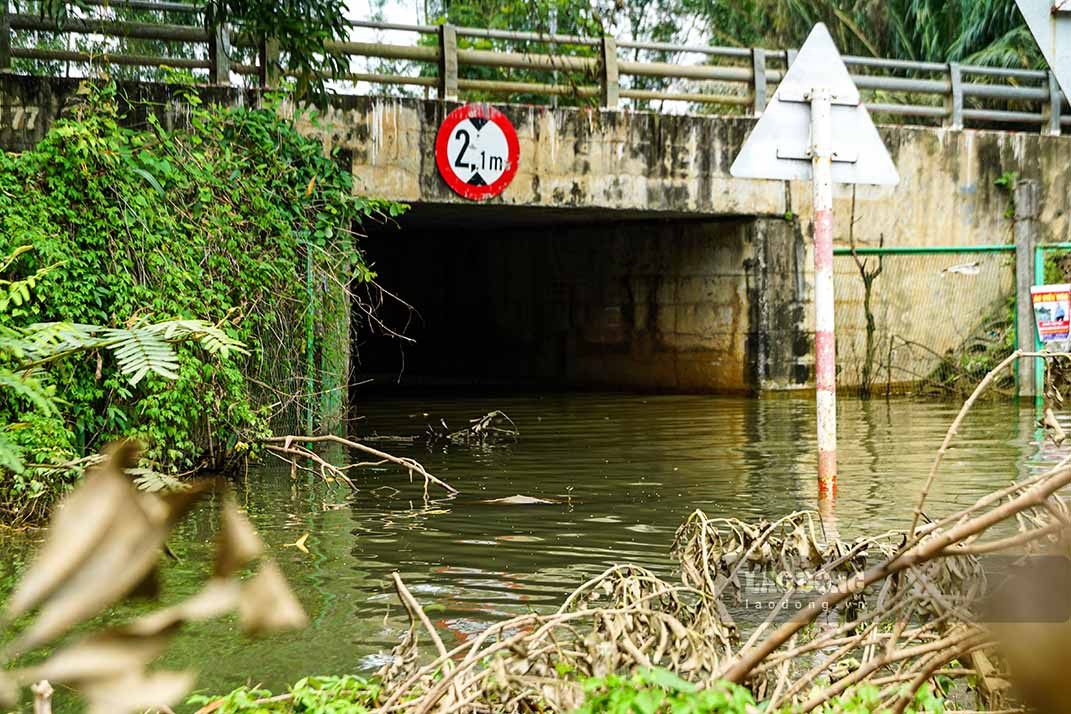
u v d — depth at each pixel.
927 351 16.88
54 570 0.45
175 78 11.06
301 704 3.58
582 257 19.88
